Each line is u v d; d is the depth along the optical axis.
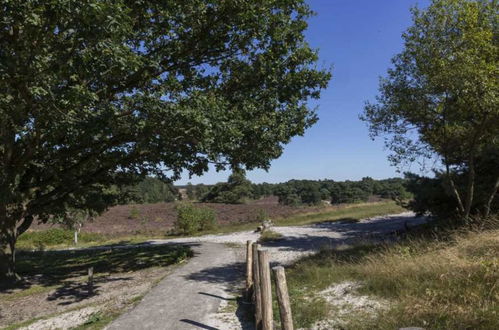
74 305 9.98
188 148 12.19
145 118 10.09
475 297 5.64
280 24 13.09
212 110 10.56
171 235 33.69
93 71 8.64
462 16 11.70
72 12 7.39
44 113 9.12
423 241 11.08
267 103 13.70
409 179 19.92
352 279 8.45
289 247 18.86
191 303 8.70
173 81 11.27
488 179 16.34
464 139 14.04
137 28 11.84
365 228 25.92
